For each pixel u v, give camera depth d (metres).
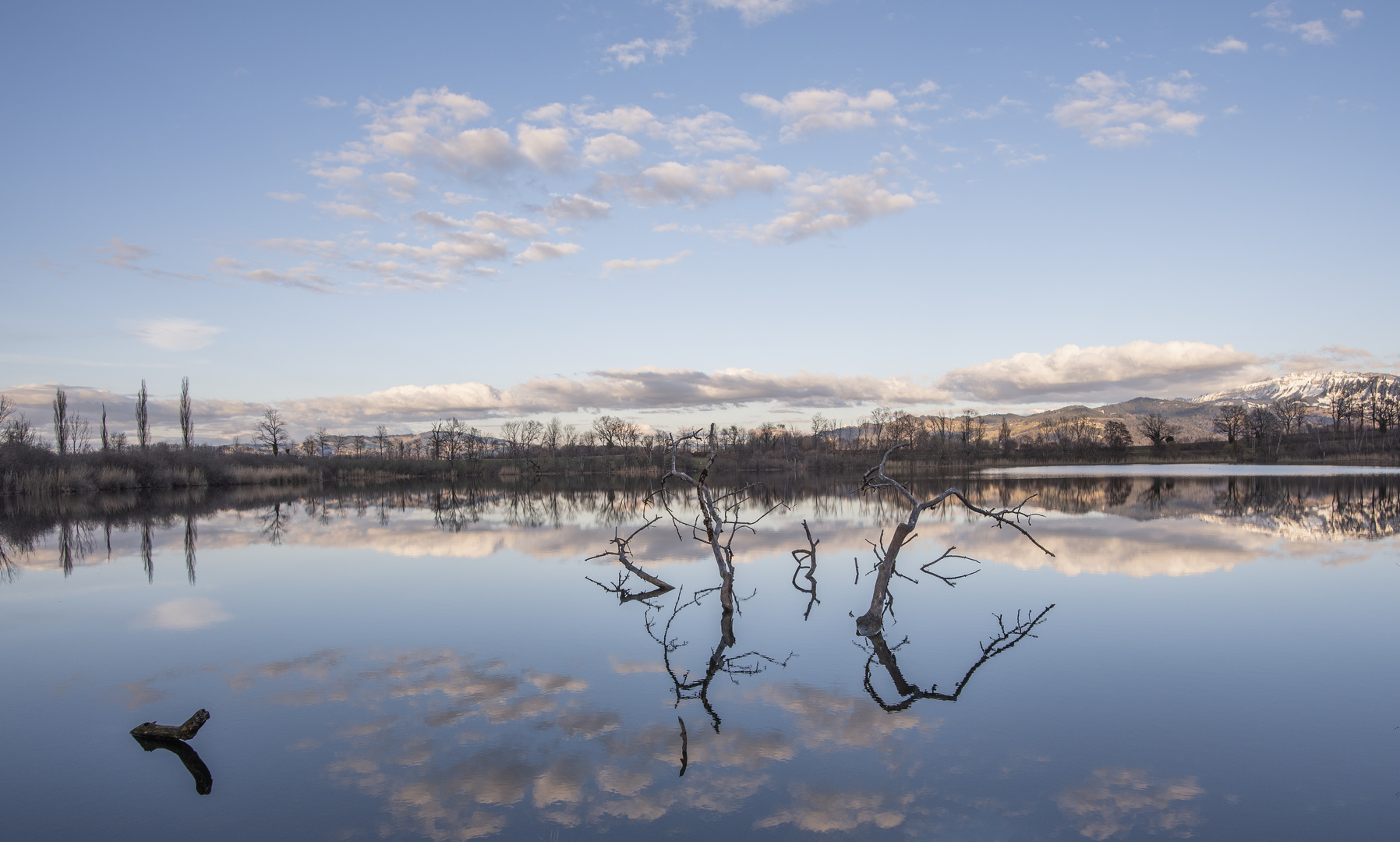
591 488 91.19
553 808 8.70
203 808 8.85
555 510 53.28
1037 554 26.81
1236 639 15.52
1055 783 9.27
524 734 10.89
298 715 11.79
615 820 8.41
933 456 140.00
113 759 10.28
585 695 12.53
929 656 14.51
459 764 9.91
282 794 9.13
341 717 11.66
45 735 11.21
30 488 65.75
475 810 8.67
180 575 25.55
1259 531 33.03
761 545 30.62
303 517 48.66
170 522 45.41
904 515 44.09
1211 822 8.30
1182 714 11.45
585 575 24.39
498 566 26.42
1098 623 16.92
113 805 8.95
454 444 141.75
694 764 9.84
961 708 11.77
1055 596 19.72
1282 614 17.69
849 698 12.29
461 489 90.75
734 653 14.89
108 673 14.23
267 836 8.20
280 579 24.27
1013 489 65.69
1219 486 66.75
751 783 9.30
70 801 9.07
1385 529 33.38
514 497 70.75
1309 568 23.64
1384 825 8.23
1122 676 13.27
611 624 17.39
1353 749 10.17
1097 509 44.09
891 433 163.75
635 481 112.25
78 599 21.48
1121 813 8.51
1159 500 50.84
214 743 10.73
